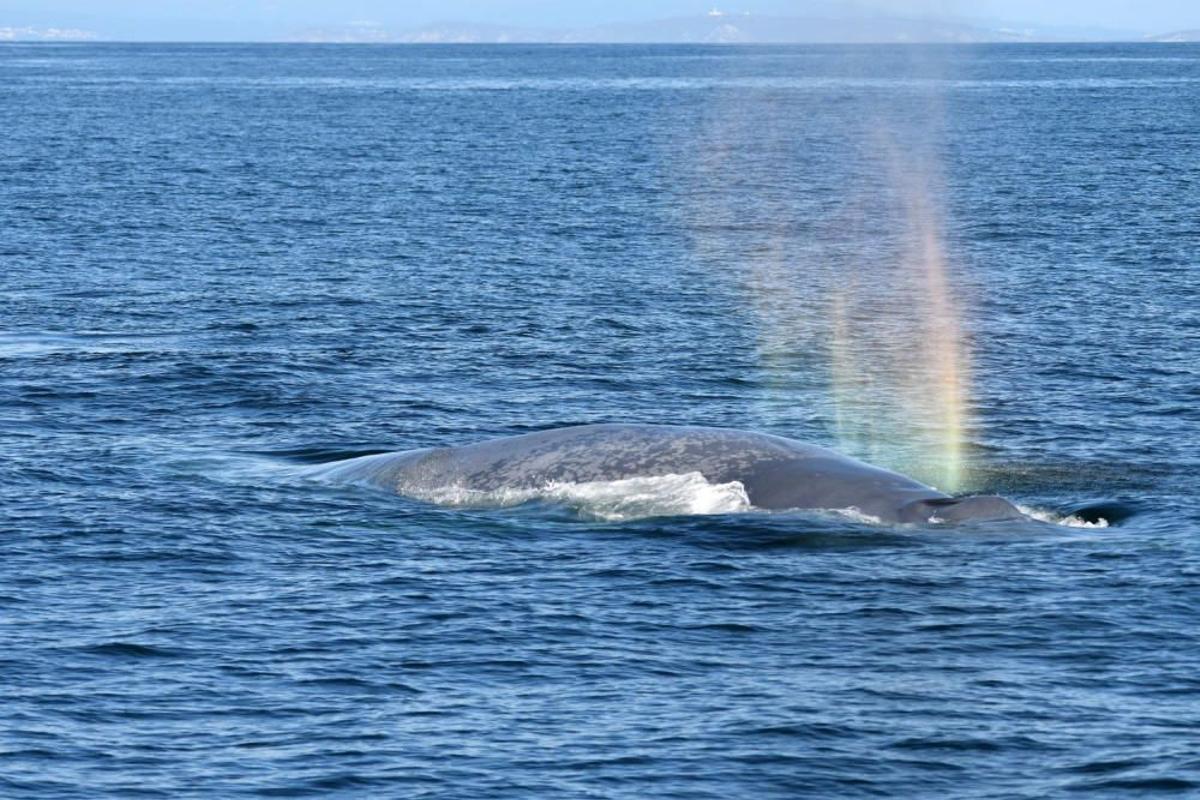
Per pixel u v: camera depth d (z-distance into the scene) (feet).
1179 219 654.94
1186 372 347.97
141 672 173.47
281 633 185.78
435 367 351.87
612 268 522.88
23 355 358.23
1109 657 178.29
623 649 181.27
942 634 185.57
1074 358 365.40
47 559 213.05
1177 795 144.05
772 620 190.90
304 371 343.87
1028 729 158.81
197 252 547.49
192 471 260.83
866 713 162.91
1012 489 253.65
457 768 150.10
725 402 324.80
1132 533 224.94
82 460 266.98
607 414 310.24
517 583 204.13
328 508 237.86
